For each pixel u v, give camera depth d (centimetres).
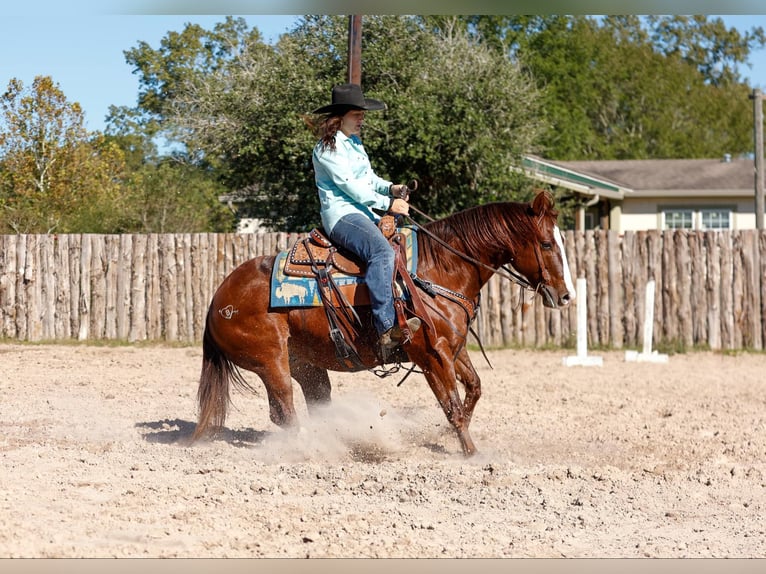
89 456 743
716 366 1473
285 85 2091
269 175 2183
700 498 651
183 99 2328
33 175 2395
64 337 1745
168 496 623
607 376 1346
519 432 896
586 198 2758
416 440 845
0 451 755
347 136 732
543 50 4469
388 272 698
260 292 735
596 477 698
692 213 2834
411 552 517
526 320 1692
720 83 5716
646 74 5106
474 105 2080
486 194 2062
